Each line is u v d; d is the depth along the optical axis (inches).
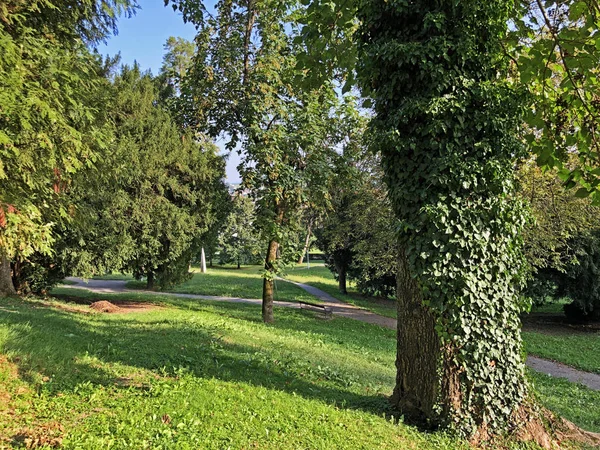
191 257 749.9
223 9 557.6
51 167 212.4
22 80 178.1
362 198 797.2
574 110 189.3
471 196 187.2
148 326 395.2
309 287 1350.9
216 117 588.7
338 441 160.2
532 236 557.3
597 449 189.9
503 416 184.1
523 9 201.9
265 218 541.0
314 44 216.4
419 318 194.9
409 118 191.3
